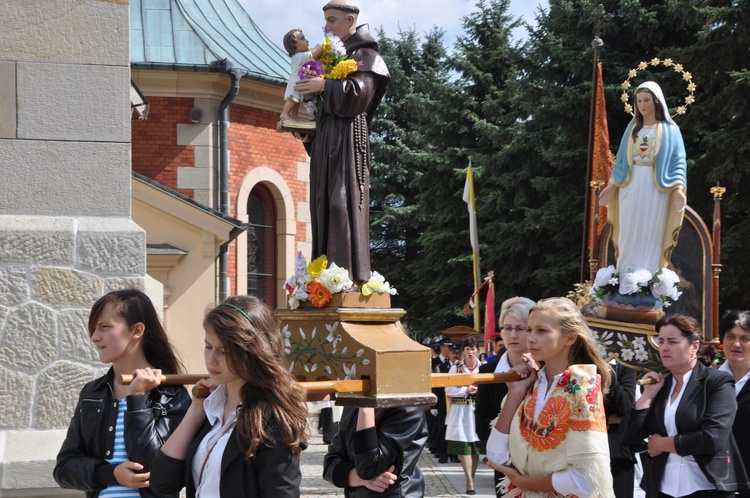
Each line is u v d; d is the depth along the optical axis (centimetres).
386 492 462
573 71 2519
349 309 409
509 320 554
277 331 353
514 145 2805
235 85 1825
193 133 1820
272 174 1956
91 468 400
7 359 525
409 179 4091
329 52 442
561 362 436
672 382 574
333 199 432
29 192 543
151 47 1875
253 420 330
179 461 354
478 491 1234
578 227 2509
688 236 960
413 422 464
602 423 417
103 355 411
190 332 1627
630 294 795
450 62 3481
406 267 3719
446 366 1684
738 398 608
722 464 551
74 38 555
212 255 1644
